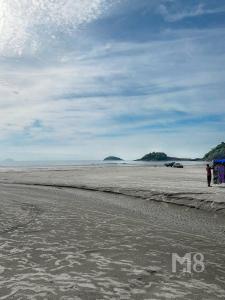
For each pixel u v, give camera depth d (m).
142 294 8.10
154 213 22.33
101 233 15.20
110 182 44.62
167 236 15.05
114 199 29.55
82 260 10.78
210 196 26.28
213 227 17.95
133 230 16.22
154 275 9.51
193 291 8.38
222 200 24.12
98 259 10.94
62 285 8.56
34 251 11.72
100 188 36.81
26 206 23.98
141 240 13.96
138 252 11.96
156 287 8.59
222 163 38.47
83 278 9.10
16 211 21.30
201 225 18.44
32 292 8.07
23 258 10.85
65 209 23.12
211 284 8.93
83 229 16.03
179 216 21.27
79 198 30.33
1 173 78.00
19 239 13.48
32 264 10.25
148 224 18.23
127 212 22.55
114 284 8.71
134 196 30.78
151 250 12.32
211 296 8.09
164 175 63.50
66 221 18.17
